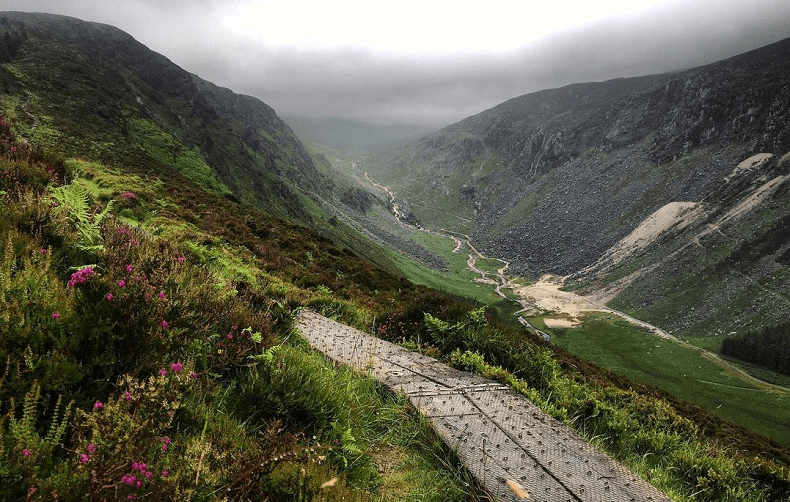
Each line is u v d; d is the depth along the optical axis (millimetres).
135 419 2453
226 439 2912
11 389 2402
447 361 7184
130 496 2014
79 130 47969
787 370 118188
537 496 3342
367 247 160000
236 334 4500
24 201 5012
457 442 3998
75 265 4211
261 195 99062
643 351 129000
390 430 4188
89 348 2859
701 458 6223
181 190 26703
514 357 7727
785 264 176000
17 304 2758
